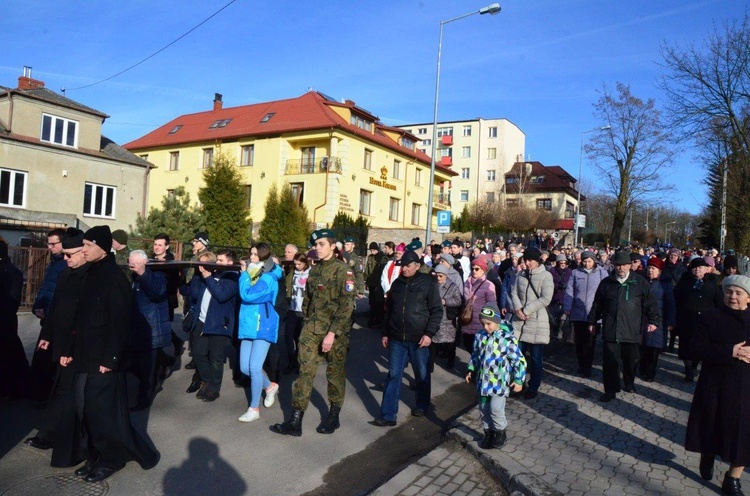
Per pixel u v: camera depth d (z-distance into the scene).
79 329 4.34
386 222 38.34
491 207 53.91
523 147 75.81
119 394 4.42
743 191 22.33
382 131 39.94
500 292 10.47
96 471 4.37
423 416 6.52
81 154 24.33
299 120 35.28
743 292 4.39
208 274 6.29
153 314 6.18
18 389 6.14
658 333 8.24
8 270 6.13
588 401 7.17
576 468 4.92
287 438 5.52
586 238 58.09
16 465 4.57
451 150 73.62
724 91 22.00
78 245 4.60
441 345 9.98
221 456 4.99
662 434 5.95
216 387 6.57
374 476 4.82
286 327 8.15
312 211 33.88
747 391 4.36
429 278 6.25
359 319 13.20
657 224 84.00
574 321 8.73
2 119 22.88
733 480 4.44
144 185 26.70
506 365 5.27
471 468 5.04
